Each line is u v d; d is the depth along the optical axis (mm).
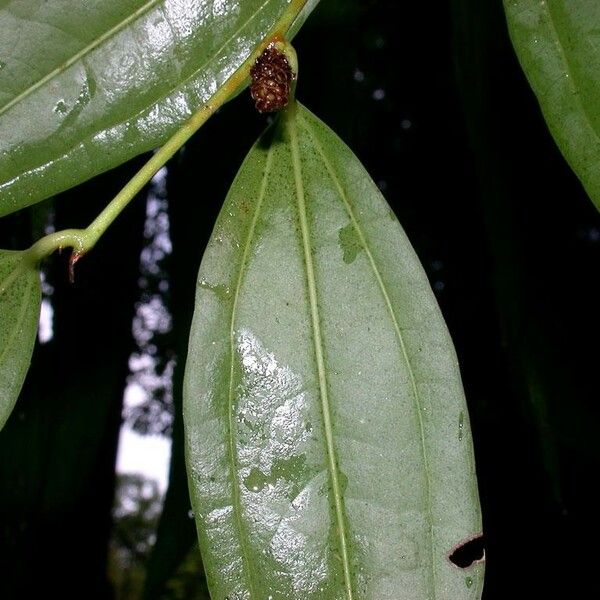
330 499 120
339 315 124
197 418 119
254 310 124
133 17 125
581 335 222
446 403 120
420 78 341
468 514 118
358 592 118
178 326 226
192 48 126
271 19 126
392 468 120
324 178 128
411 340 123
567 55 120
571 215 238
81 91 124
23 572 245
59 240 119
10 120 122
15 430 233
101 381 237
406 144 348
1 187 122
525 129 228
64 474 235
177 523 210
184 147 235
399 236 125
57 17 124
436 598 117
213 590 117
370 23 323
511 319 223
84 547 256
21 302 121
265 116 232
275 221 127
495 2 222
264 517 119
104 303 242
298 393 122
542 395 217
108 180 228
